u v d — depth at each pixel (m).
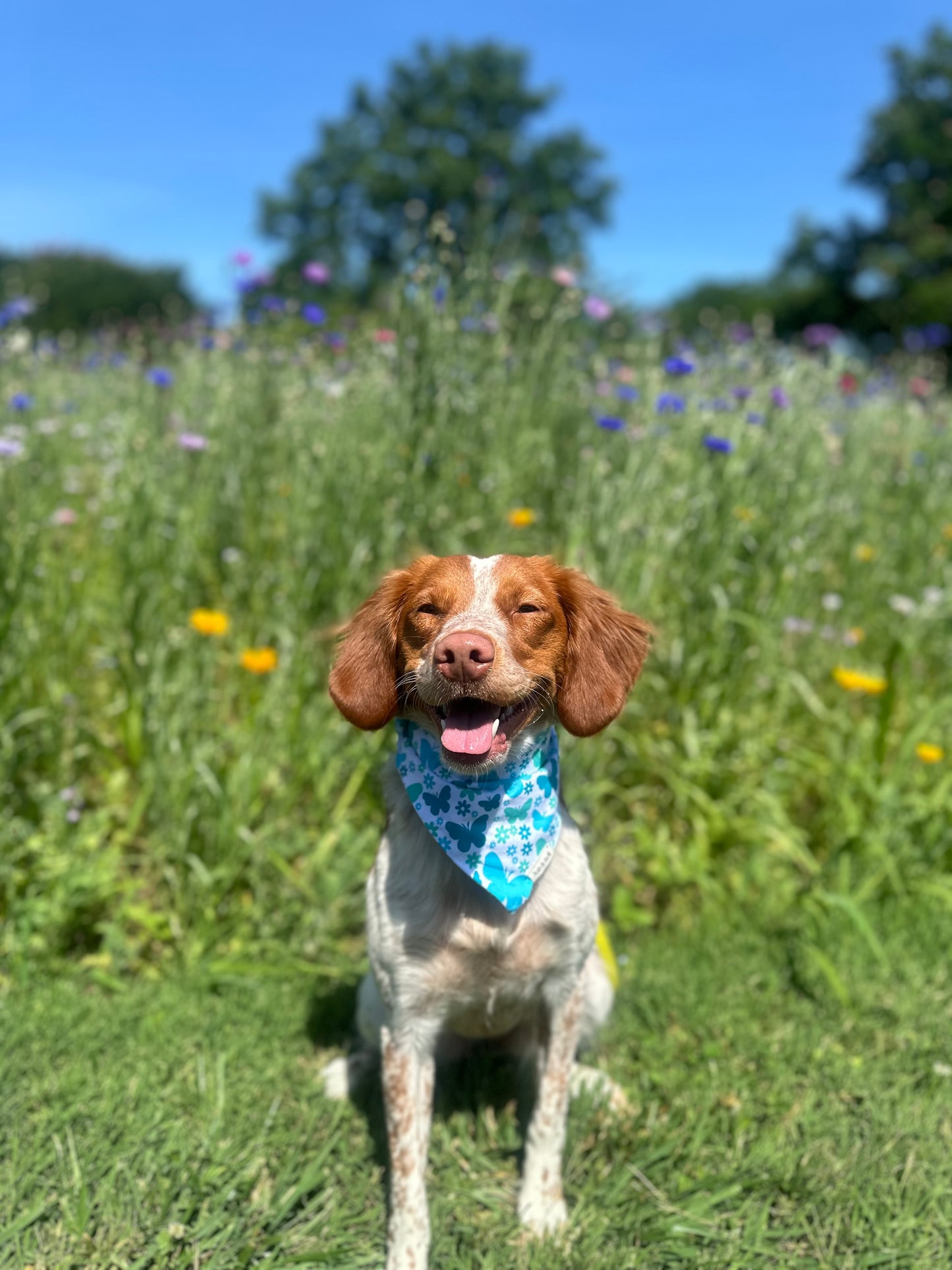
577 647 0.73
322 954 0.98
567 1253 0.66
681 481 1.36
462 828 0.68
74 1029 0.83
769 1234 0.67
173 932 0.97
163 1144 0.71
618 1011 0.91
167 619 1.25
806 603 1.41
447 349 1.26
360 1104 0.80
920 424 1.96
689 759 1.14
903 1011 0.89
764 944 1.00
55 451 1.56
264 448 1.48
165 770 1.03
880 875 1.06
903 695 1.33
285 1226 0.67
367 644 0.73
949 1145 0.74
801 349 1.88
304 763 1.09
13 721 1.04
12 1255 0.62
